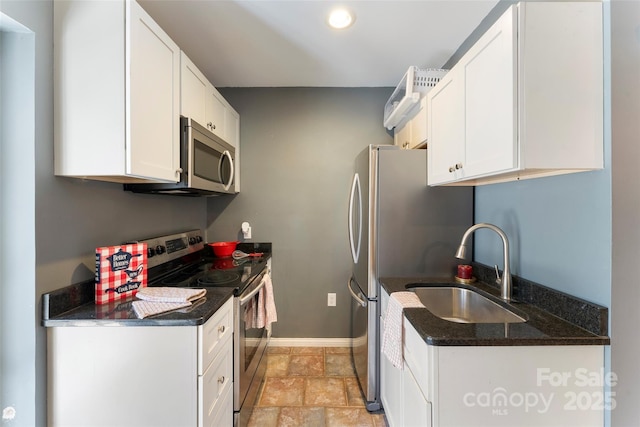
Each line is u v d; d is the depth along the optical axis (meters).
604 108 0.92
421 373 1.01
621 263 0.91
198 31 1.70
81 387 1.05
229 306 1.37
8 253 1.01
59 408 1.05
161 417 1.06
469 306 1.51
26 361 1.01
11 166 1.01
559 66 0.92
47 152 1.06
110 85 1.09
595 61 0.93
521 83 0.92
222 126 2.07
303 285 2.53
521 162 0.92
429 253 1.70
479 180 1.37
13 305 1.01
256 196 2.52
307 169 2.51
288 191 2.52
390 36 1.76
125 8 1.09
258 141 2.51
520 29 0.92
